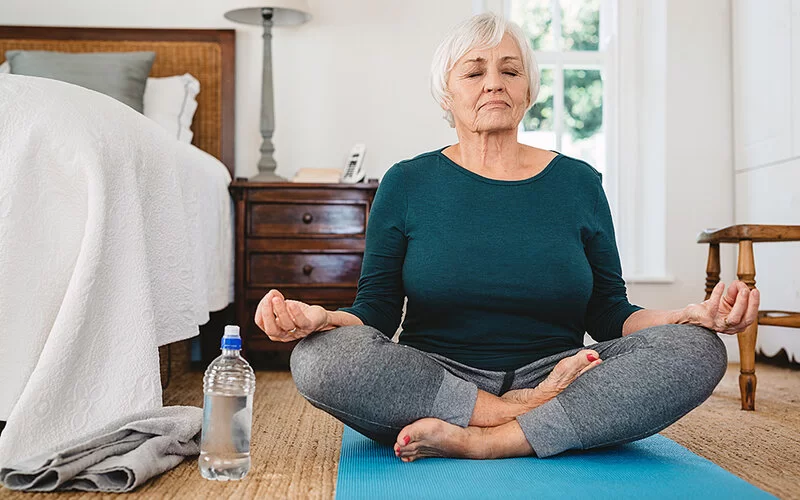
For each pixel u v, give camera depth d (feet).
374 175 11.42
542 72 12.28
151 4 11.30
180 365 9.67
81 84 9.96
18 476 4.07
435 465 4.37
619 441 4.42
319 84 11.41
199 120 11.27
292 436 5.57
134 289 5.35
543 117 12.28
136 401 5.04
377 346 4.34
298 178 10.43
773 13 10.28
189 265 6.72
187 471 4.48
